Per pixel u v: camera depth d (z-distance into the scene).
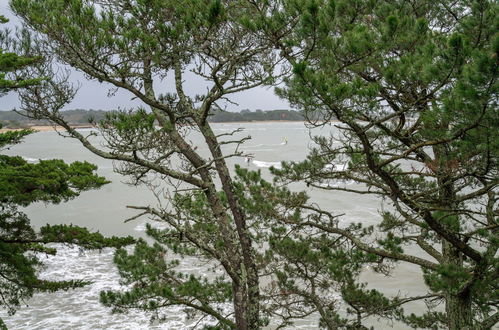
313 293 8.12
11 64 5.93
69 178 7.73
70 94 6.14
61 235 8.18
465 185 6.57
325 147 6.80
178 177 6.63
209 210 8.58
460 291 5.98
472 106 4.12
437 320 8.55
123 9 6.15
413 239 7.59
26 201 7.51
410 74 4.89
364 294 7.99
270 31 5.24
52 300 19.69
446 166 5.55
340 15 5.86
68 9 4.86
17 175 7.45
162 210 5.83
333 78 4.99
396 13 5.66
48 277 21.92
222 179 6.92
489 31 4.95
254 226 7.97
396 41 5.30
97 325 17.22
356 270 8.12
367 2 5.66
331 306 8.46
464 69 4.12
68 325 17.30
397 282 21.61
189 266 22.02
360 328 8.08
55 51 5.35
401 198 5.95
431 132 5.02
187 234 5.92
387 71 4.94
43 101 6.14
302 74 4.34
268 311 8.48
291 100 4.99
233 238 6.98
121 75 5.27
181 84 7.07
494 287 6.38
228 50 5.70
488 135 4.40
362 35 5.05
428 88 5.20
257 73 5.82
